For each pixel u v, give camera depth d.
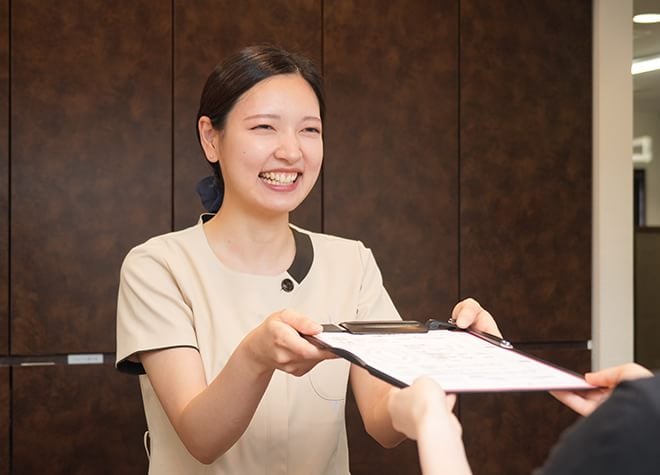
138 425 3.45
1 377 3.35
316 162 1.56
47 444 3.38
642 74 4.93
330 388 1.59
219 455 1.39
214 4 3.56
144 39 3.48
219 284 1.58
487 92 3.86
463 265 3.83
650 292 4.65
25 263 3.39
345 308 1.67
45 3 3.40
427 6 3.79
